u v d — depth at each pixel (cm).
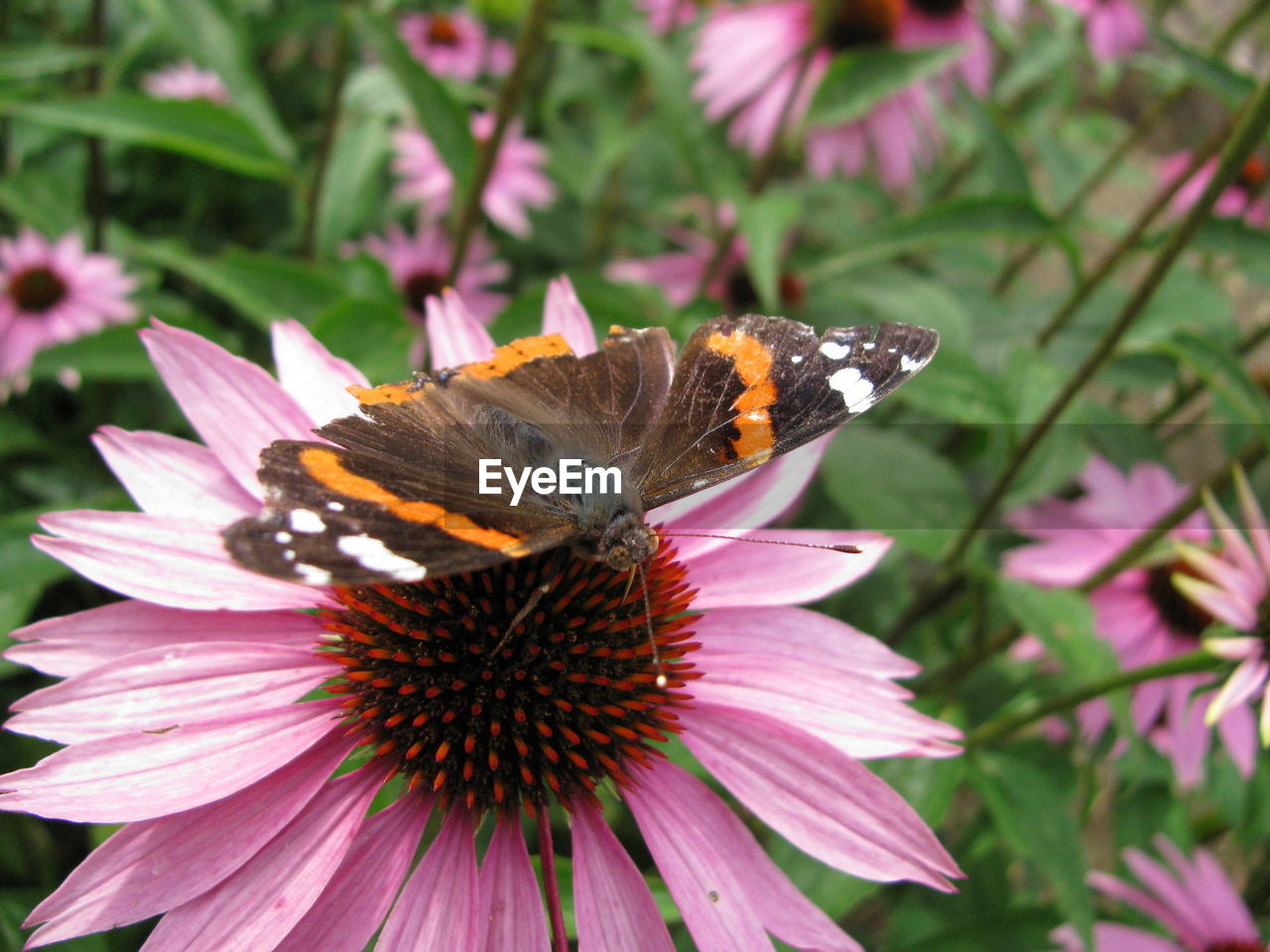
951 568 19
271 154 18
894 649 21
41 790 11
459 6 33
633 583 13
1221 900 20
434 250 28
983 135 21
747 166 28
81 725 11
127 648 12
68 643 12
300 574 10
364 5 20
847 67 22
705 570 14
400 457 12
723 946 11
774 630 13
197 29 20
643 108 30
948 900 21
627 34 22
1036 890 22
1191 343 16
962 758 16
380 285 21
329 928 11
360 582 10
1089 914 15
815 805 12
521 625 12
